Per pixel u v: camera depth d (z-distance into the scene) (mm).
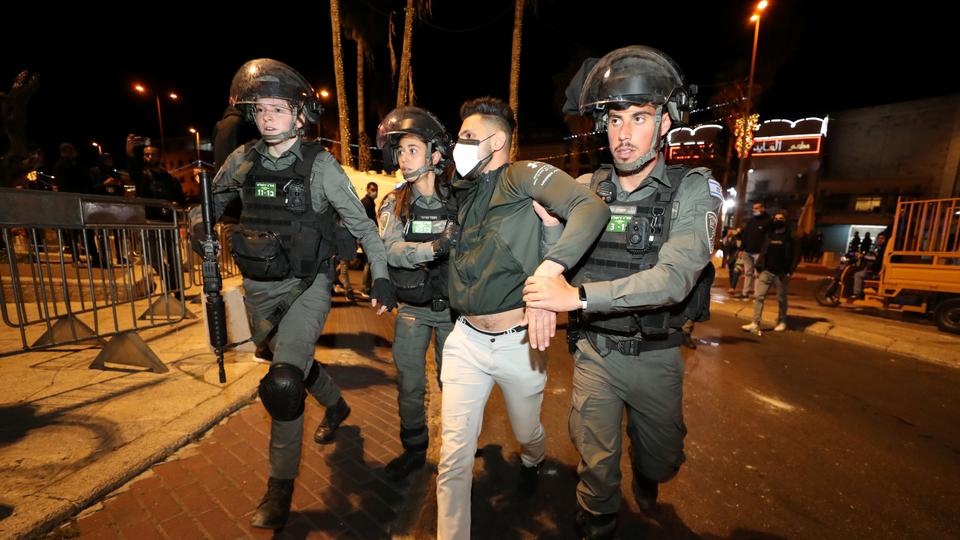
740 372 4879
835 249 27781
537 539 2107
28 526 1828
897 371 5102
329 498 2262
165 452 2459
